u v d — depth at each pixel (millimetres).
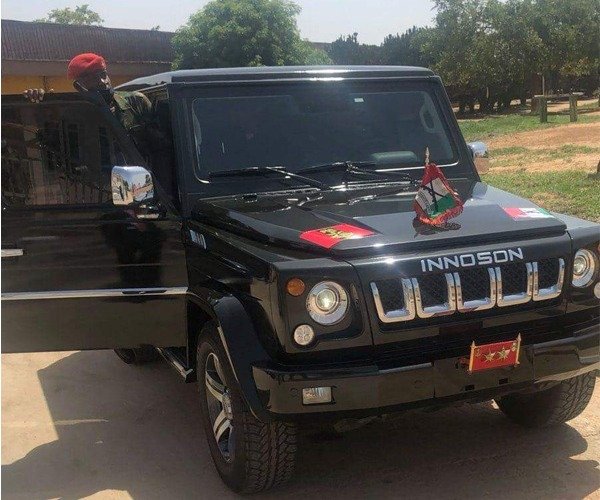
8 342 4219
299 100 4473
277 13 27719
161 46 26672
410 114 4688
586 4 42125
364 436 4250
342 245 3213
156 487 3781
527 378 3398
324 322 3148
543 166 14578
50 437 4449
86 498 3693
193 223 3975
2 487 3844
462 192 4156
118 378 5398
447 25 42000
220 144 4242
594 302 3576
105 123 3963
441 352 3268
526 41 40875
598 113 30453
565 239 3492
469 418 4434
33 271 4102
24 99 4012
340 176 4328
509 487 3613
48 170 4023
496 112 42188
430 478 3742
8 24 21125
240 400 3350
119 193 3656
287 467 3475
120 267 4035
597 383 4875
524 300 3387
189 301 3957
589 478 3664
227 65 27109
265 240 3455
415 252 3273
